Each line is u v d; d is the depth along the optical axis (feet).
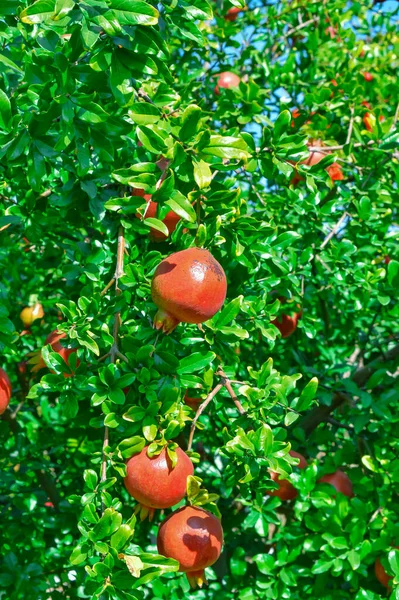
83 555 3.99
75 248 4.92
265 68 6.76
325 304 6.67
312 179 5.01
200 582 4.34
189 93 6.03
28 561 5.79
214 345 4.56
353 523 5.22
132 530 3.94
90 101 4.02
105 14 3.66
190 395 4.85
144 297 4.55
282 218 6.03
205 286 3.82
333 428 6.97
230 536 6.15
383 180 6.15
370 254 6.09
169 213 4.42
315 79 6.91
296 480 5.30
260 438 4.35
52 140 4.19
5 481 6.01
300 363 6.10
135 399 4.39
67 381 4.29
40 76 4.08
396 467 5.36
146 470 4.00
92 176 4.63
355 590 5.42
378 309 6.37
